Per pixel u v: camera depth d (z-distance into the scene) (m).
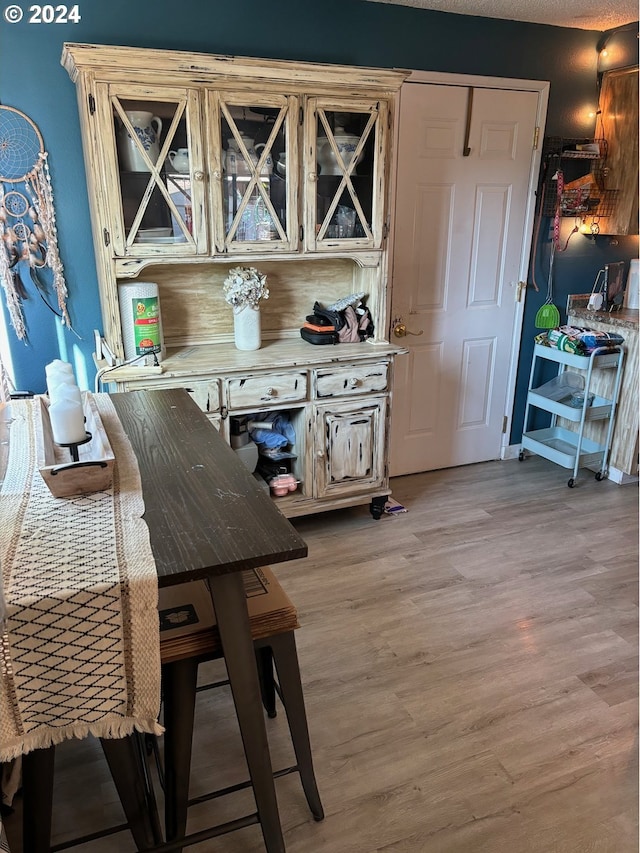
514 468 3.88
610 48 3.37
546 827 1.63
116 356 2.56
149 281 2.82
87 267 2.74
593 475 3.76
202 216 2.48
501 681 2.12
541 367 3.91
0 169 2.51
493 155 3.36
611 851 1.56
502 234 3.53
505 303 3.68
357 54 2.91
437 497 3.47
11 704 1.06
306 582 2.68
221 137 2.44
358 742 1.88
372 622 2.42
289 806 1.69
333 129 2.63
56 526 1.24
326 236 2.75
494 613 2.48
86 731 1.14
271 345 2.99
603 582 2.69
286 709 1.51
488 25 3.12
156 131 2.36
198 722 1.97
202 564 1.11
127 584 1.06
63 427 1.41
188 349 2.90
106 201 2.34
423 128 3.14
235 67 2.36
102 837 1.48
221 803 1.70
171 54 2.24
